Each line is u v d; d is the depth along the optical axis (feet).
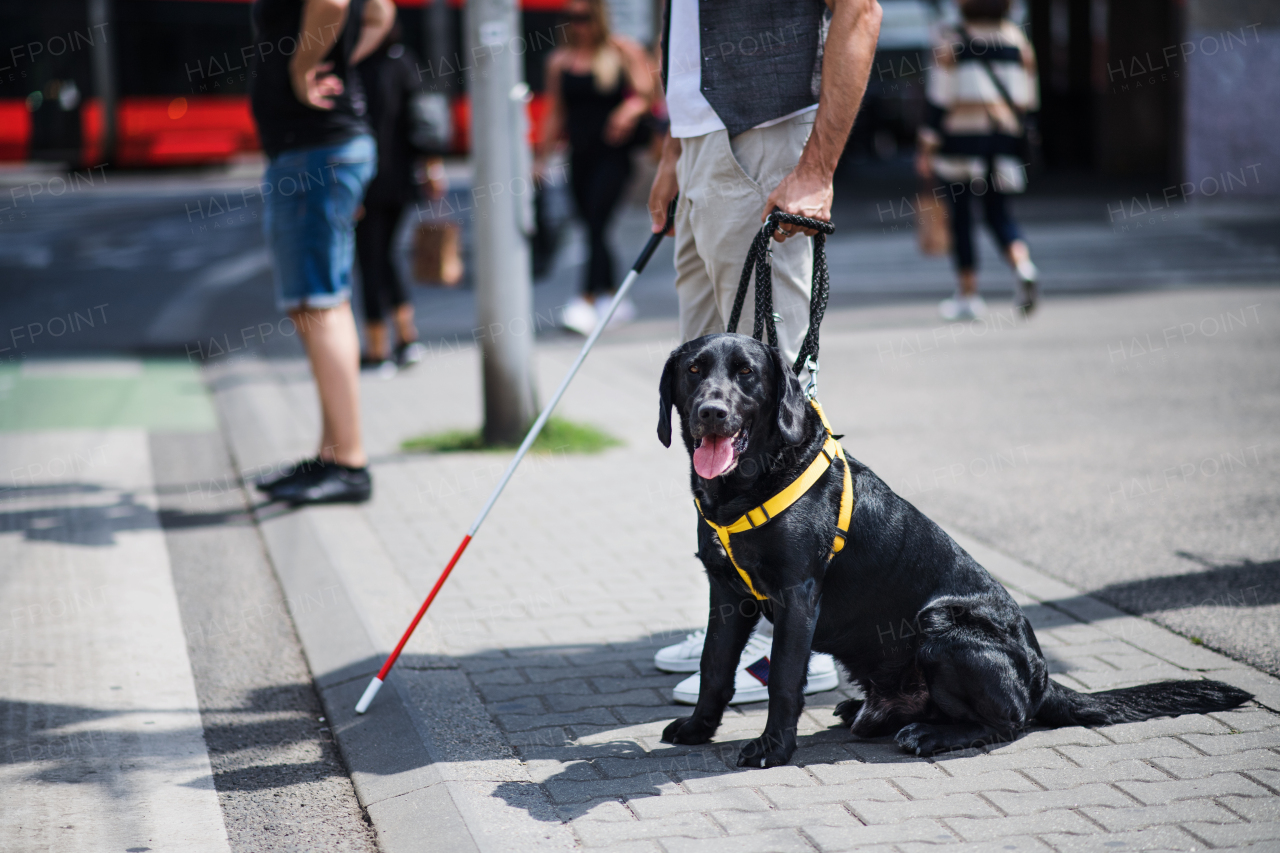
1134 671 12.41
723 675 10.85
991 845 8.95
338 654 13.39
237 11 79.66
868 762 10.53
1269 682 11.96
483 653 13.28
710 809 9.65
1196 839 8.96
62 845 9.69
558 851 9.01
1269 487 18.57
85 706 12.36
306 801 10.57
